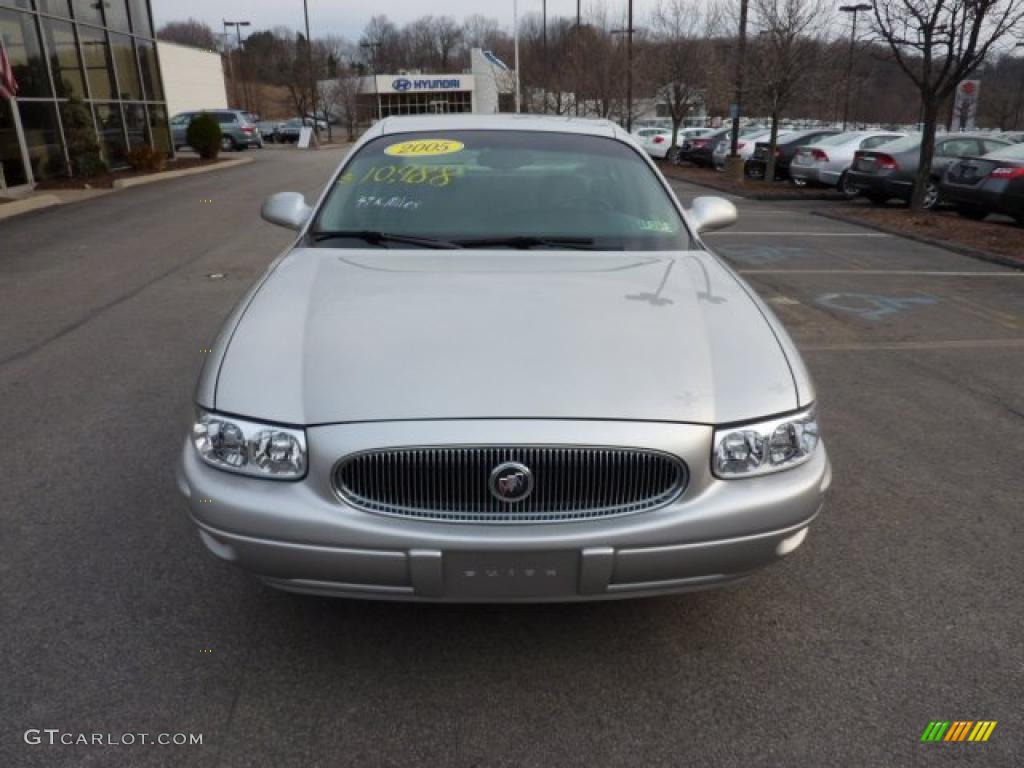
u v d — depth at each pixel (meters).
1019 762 2.18
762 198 16.77
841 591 2.95
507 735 2.26
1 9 14.50
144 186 17.12
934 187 14.35
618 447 2.14
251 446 2.20
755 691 2.44
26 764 2.12
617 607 2.83
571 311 2.59
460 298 2.67
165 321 6.54
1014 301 7.55
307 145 38.88
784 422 2.30
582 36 33.84
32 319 6.59
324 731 2.26
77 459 3.93
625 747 2.22
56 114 16.55
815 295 7.74
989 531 3.38
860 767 2.16
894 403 4.91
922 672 2.52
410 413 2.15
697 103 27.45
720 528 2.20
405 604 2.83
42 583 2.91
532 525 2.15
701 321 2.58
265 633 2.66
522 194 3.53
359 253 3.17
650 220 3.46
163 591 2.87
